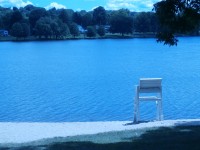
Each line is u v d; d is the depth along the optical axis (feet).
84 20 622.95
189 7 36.17
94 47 406.82
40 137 40.24
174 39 37.96
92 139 37.86
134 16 554.05
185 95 96.84
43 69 189.57
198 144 33.96
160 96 49.47
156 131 40.47
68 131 43.29
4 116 74.59
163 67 186.19
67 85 124.88
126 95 99.35
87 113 76.07
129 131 40.98
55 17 584.81
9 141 38.65
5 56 293.64
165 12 36.22
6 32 572.92
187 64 201.36
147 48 378.73
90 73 165.68
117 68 186.39
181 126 43.04
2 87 122.11
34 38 566.77
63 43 504.84
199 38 648.38
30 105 87.10
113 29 566.36
